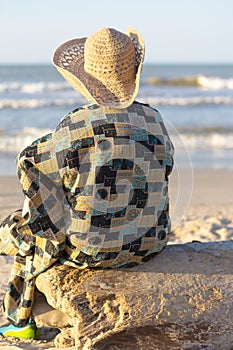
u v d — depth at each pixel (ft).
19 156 9.57
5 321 12.37
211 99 86.48
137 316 9.95
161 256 10.89
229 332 10.07
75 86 9.91
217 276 10.55
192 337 9.99
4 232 10.44
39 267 10.22
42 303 10.78
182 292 10.22
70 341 10.70
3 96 87.15
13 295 10.93
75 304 10.03
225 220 23.30
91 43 9.84
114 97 9.83
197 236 20.58
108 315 10.03
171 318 9.99
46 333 11.66
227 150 50.11
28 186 9.50
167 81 114.21
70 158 9.41
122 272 10.41
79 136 9.47
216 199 29.66
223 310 10.15
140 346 9.91
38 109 74.64
